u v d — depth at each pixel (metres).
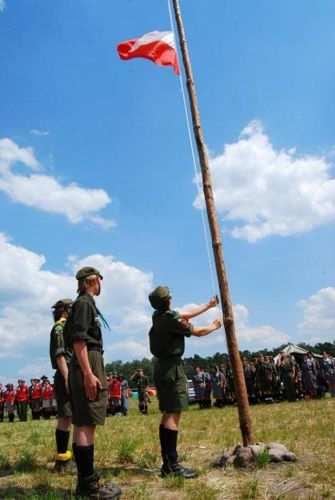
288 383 20.91
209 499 4.67
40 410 25.22
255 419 12.21
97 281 5.29
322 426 9.27
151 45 7.95
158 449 7.69
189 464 6.42
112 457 7.13
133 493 4.98
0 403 26.94
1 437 11.15
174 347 5.87
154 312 6.14
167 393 5.80
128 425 13.49
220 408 21.41
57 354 6.43
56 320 6.71
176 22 7.66
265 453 5.82
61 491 5.23
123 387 24.64
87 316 4.95
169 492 5.02
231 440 8.48
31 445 8.91
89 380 4.79
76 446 4.88
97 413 4.85
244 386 6.41
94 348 5.00
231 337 6.53
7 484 5.66
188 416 15.88
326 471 5.38
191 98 7.31
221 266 6.71
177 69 8.05
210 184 7.00
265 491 4.88
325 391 21.50
